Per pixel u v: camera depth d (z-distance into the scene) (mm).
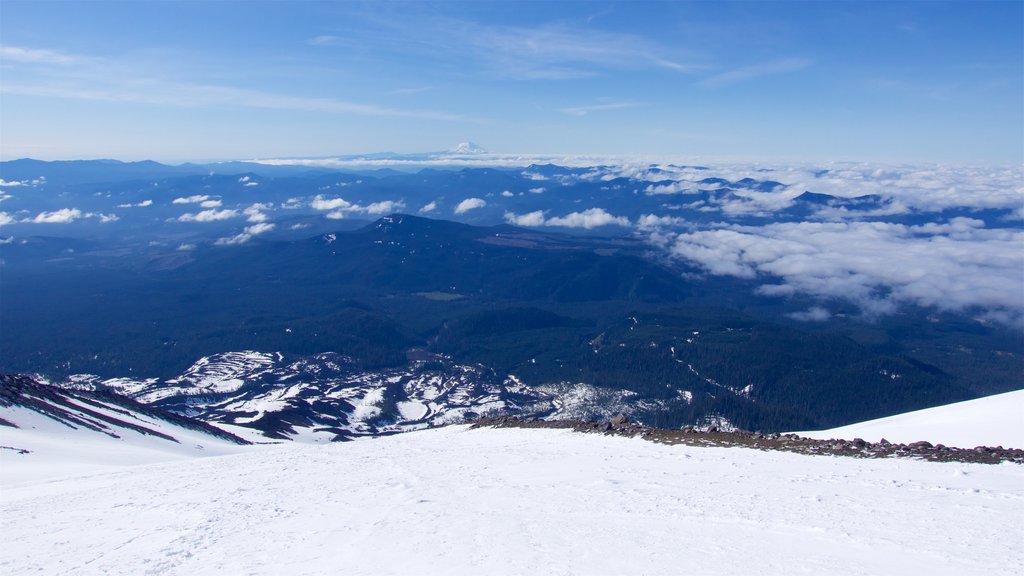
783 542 19484
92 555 23406
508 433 52625
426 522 24391
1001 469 27203
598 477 30953
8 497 38406
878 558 17703
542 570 18312
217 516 27906
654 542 20219
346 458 45000
